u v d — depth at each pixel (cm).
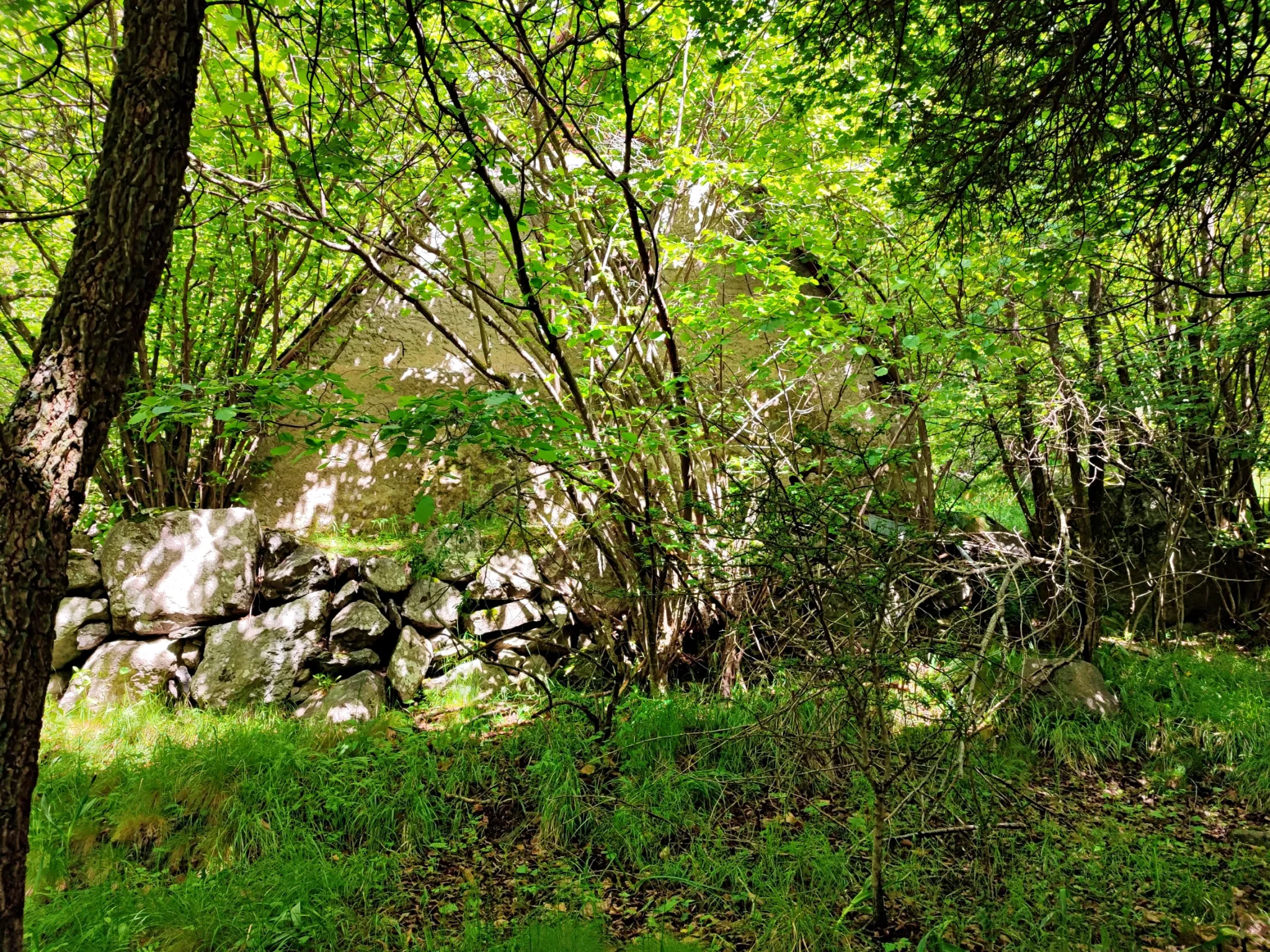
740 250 426
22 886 164
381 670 493
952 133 339
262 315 582
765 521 325
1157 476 582
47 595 165
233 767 368
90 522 597
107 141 175
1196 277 500
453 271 443
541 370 510
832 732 331
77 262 172
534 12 401
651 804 366
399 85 387
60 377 168
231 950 271
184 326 545
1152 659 530
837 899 302
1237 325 473
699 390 531
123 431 516
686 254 473
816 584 287
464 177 377
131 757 381
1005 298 465
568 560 536
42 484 164
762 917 292
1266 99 296
